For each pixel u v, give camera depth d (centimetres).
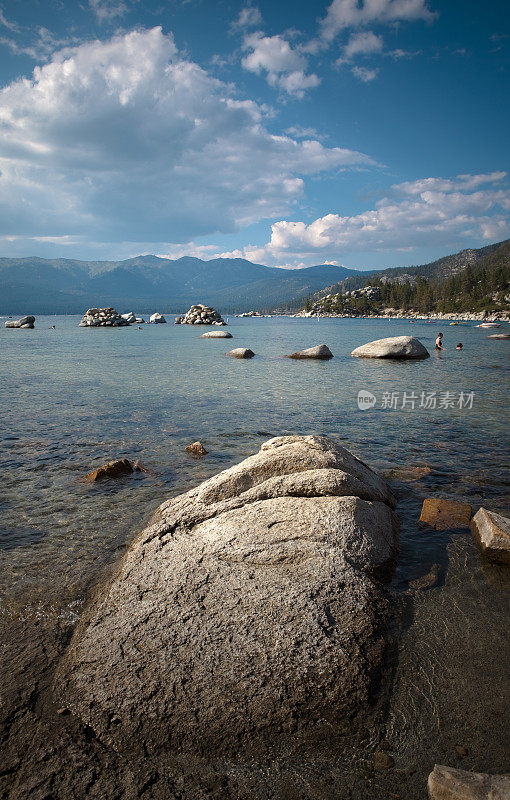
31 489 824
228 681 370
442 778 298
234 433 1210
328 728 349
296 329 9056
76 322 13800
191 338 5834
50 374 2344
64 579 539
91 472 877
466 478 888
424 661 416
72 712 361
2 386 1945
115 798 298
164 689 367
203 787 308
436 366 2791
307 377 2269
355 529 544
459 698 378
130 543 625
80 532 660
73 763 322
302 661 386
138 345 4572
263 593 448
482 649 432
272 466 645
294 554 499
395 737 344
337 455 679
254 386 1973
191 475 898
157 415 1407
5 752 328
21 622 464
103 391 1833
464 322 14638
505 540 578
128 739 341
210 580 468
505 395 1789
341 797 300
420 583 537
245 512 567
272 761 327
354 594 463
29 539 639
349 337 6250
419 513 731
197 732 343
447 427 1284
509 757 326
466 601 505
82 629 447
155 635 411
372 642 421
